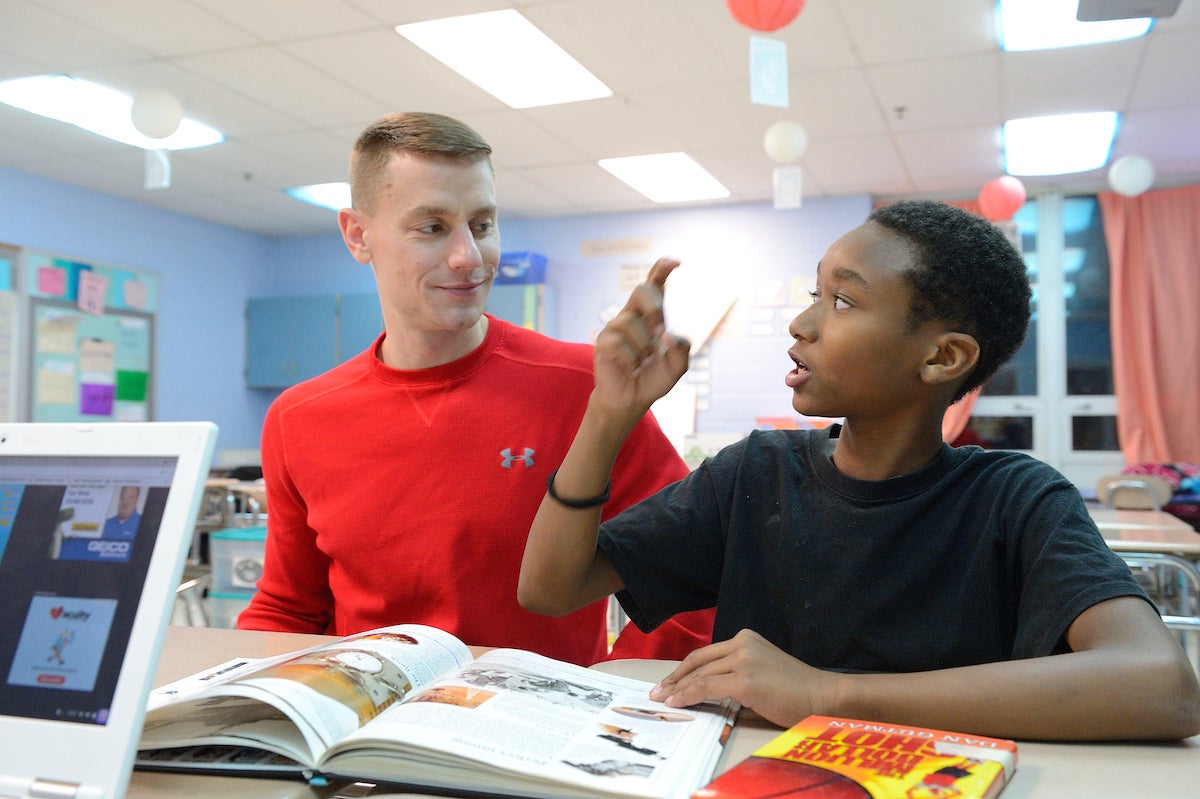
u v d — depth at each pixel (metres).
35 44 3.80
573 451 0.86
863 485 0.87
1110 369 6.00
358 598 1.29
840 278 0.83
